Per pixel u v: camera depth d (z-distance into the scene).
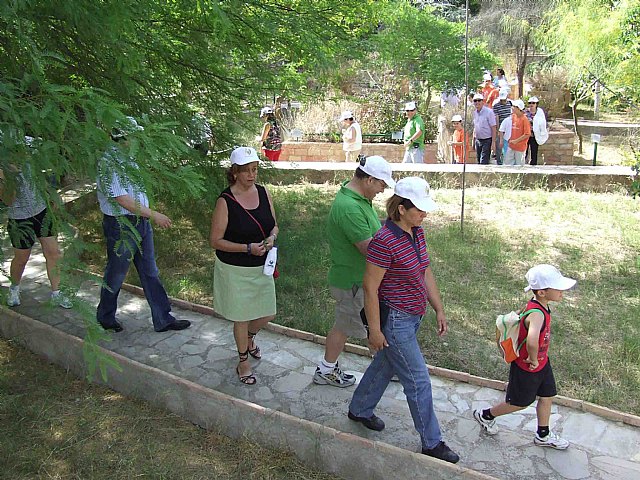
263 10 6.77
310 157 14.93
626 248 7.96
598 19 9.76
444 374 4.98
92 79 5.55
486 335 5.67
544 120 12.67
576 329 5.76
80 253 3.16
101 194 3.28
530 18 19.70
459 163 13.40
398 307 3.81
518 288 6.75
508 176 11.23
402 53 15.02
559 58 12.73
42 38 4.61
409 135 12.73
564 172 11.12
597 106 20.88
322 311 6.20
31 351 5.46
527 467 3.92
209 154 7.42
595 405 4.48
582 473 3.87
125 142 3.08
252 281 4.64
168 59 6.59
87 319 3.05
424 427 3.83
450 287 6.72
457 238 8.39
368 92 16.56
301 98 8.13
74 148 2.93
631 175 10.62
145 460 4.11
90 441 4.29
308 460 4.05
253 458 4.11
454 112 15.55
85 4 4.24
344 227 4.30
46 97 3.02
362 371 5.12
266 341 5.61
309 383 4.90
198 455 4.17
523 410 4.56
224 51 6.94
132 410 4.65
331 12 7.33
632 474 3.86
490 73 18.44
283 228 8.97
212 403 4.39
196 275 7.18
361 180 4.34
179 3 5.87
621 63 9.30
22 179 3.12
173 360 5.25
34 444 4.25
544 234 8.56
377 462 3.80
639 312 6.07
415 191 3.63
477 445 4.15
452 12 21.36
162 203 8.15
